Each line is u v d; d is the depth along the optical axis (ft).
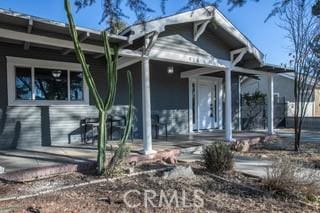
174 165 26.18
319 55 37.09
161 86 42.88
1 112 29.30
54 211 15.72
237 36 37.14
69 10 20.75
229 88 38.75
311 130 60.34
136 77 39.24
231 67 39.11
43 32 23.67
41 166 22.49
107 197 18.04
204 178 22.85
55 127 32.68
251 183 22.00
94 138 34.96
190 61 34.14
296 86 37.88
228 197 19.12
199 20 32.78
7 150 29.01
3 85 29.40
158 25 28.17
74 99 34.09
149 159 27.89
